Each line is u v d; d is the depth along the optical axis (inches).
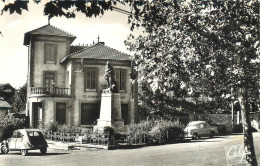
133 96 1364.4
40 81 1358.3
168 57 353.4
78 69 1312.7
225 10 340.2
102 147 872.9
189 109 1582.2
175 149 824.3
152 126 1075.9
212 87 374.0
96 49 1379.2
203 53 353.1
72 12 263.0
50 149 913.5
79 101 1306.6
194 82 367.9
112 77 1143.6
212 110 1809.8
